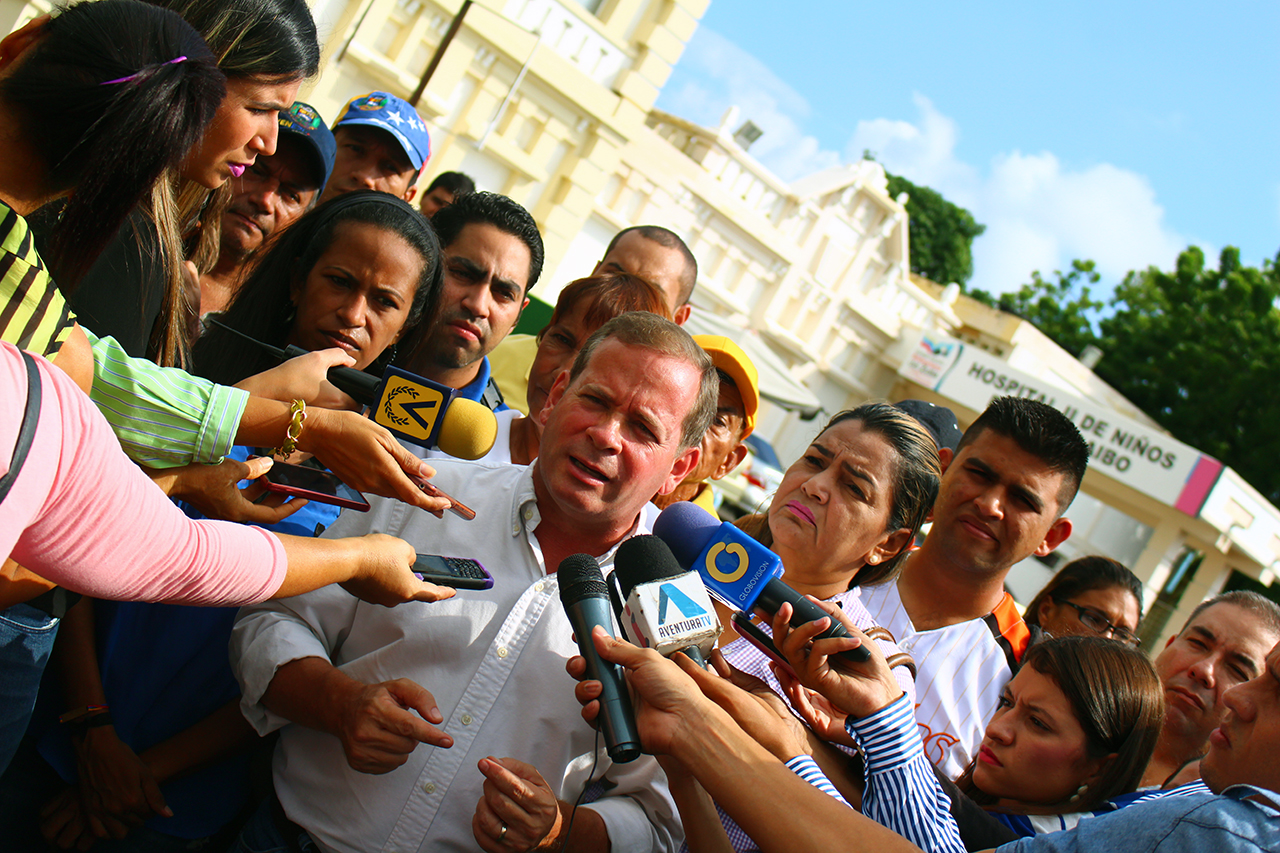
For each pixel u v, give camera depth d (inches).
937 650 117.1
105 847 82.6
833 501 95.4
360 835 74.4
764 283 720.3
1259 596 131.0
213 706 88.0
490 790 69.6
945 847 72.4
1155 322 1131.3
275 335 109.0
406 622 77.7
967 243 1565.0
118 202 60.3
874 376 799.1
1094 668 92.9
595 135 553.9
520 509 82.1
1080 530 783.7
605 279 125.0
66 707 82.2
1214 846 52.7
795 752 70.6
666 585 70.5
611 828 74.9
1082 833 58.0
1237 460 1034.7
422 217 111.0
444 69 502.6
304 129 130.5
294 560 64.6
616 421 77.6
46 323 57.4
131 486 53.2
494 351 177.8
